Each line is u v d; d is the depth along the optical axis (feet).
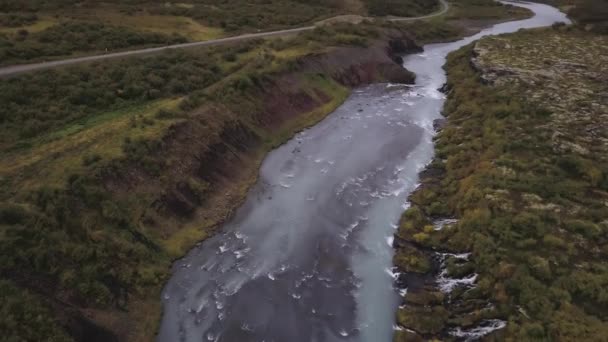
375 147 179.63
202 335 99.19
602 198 129.70
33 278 92.68
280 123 188.55
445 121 201.57
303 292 110.42
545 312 92.68
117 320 98.27
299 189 151.64
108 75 176.65
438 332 98.22
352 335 99.30
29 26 212.84
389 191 151.12
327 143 182.29
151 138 140.26
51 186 112.06
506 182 135.74
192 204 135.13
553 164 146.41
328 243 127.13
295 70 216.95
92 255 105.29
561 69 225.97
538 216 120.47
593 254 109.40
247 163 162.20
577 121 171.42
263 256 122.21
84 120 150.92
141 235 118.01
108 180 122.83
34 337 83.51
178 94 179.11
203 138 154.51
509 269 104.42
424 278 113.70
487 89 210.38
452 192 143.02
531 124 172.04
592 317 90.38
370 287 112.16
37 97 153.89
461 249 118.52
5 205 100.99
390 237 129.80
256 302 107.55
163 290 110.63
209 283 113.09
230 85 185.26
